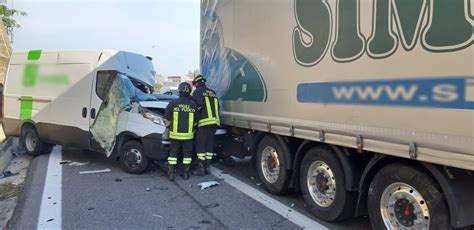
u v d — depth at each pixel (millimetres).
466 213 3438
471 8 3000
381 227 4121
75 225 4934
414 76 3480
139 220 5129
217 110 7516
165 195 6242
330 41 4535
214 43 7980
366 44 4016
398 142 3670
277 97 5648
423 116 3408
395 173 3957
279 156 5941
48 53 9023
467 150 3053
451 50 3154
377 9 3883
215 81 7992
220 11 7570
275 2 5637
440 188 3561
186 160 7270
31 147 9414
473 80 2992
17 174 7762
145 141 7367
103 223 5012
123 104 7715
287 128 5441
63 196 6148
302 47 5039
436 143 3297
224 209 5574
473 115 3000
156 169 8062
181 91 7227
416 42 3457
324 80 4652
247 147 7051
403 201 3922
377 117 3898
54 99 8766
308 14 4914
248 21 6438
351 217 4883
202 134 7461
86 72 8266
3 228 4824
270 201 5926
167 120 7184
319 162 5117
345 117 4336
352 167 4574
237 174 7703
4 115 9844
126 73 8180
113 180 7164
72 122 8422
